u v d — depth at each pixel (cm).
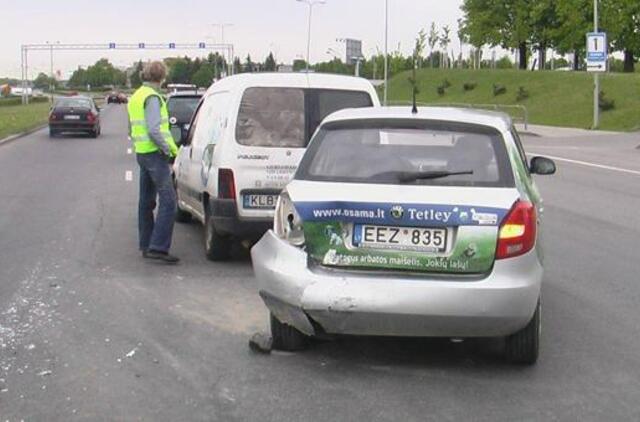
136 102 848
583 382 525
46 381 516
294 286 518
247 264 870
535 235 522
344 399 491
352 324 514
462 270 509
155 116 844
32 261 871
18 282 775
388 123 572
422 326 508
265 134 835
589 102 4388
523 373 541
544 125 4178
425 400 491
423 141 559
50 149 2631
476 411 475
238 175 829
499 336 527
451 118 572
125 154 2438
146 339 604
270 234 557
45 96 11056
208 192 864
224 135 838
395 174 536
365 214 517
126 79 15825
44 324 639
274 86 849
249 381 520
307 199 530
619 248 989
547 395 502
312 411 472
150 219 890
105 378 522
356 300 505
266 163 830
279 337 570
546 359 570
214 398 491
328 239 523
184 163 1025
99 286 764
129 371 536
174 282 784
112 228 1087
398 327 511
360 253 518
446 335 515
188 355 569
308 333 536
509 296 500
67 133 3494
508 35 6350
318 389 507
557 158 2395
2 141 2914
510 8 6294
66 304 698
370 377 530
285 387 510
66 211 1245
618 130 3716
